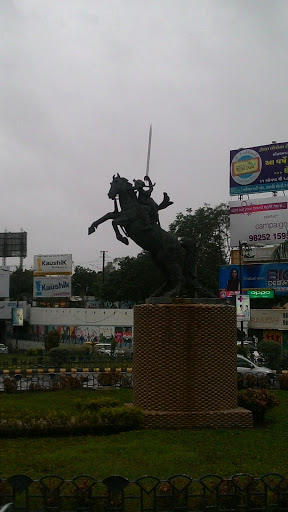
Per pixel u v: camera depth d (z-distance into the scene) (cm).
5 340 6059
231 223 4619
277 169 4422
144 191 1527
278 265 4350
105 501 753
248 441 1236
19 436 1295
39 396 1969
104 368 3144
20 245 7081
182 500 776
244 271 4481
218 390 1419
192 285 1564
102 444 1195
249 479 778
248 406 1509
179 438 1255
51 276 5781
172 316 1427
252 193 4516
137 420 1362
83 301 6675
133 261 5838
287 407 1772
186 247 1567
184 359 1410
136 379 1460
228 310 1462
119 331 5131
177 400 1399
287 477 815
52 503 769
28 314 5688
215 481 872
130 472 974
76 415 1404
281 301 5306
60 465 1020
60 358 3544
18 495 821
